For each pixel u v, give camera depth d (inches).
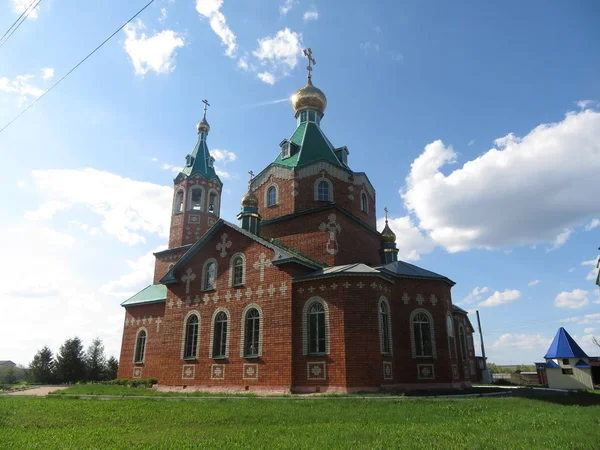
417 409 617.0
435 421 521.0
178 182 1592.0
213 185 1598.2
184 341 1093.1
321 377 868.0
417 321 1024.9
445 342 1027.3
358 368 849.5
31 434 460.8
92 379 2239.2
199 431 468.4
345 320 876.0
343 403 692.7
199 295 1108.5
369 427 475.8
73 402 799.1
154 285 1525.6
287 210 1243.2
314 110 1475.1
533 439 402.0
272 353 929.5
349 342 862.5
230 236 1101.1
